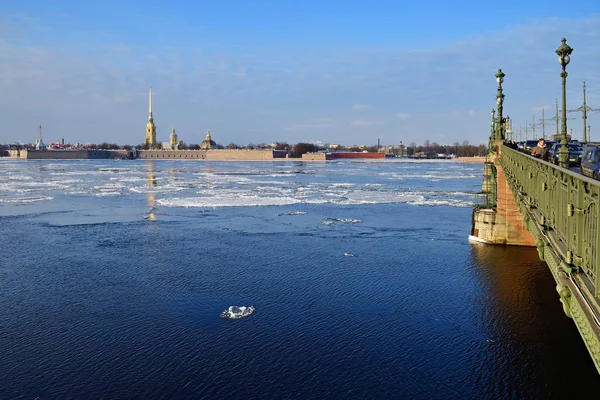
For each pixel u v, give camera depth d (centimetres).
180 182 9000
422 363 1636
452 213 4716
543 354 1702
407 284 2428
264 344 1758
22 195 6388
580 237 841
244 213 4700
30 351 1709
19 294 2278
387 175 11650
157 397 1434
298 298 2225
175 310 2075
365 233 3659
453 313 2062
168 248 3159
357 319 1989
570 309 878
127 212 4769
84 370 1584
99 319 1981
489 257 2916
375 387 1488
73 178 10050
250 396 1438
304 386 1490
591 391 1484
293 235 3578
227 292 2300
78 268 2702
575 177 847
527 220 1507
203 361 1638
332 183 8875
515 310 2089
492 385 1510
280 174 12006
